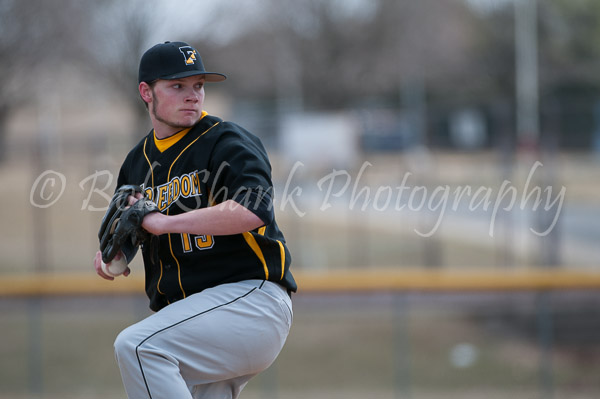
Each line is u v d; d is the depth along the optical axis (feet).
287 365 127.34
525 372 122.83
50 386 120.78
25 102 206.08
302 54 354.33
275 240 31.60
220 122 31.63
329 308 120.57
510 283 108.27
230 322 29.91
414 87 402.52
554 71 435.94
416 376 124.77
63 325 128.67
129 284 113.39
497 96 437.99
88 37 185.57
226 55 298.97
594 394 118.11
